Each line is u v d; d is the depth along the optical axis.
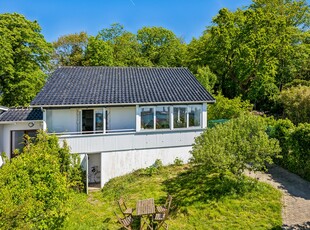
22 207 6.74
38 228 7.49
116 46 49.19
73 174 15.52
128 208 12.25
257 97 35.78
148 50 50.84
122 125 18.89
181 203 12.56
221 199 12.56
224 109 25.72
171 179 15.88
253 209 11.74
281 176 15.66
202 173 15.91
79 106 16.92
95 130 18.61
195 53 41.53
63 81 19.59
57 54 47.16
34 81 27.66
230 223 10.80
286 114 28.86
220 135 13.80
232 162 13.01
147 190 14.59
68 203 8.73
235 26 35.34
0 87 26.80
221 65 37.06
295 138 16.09
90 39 43.78
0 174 7.85
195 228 10.62
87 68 22.45
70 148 16.16
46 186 8.11
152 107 18.17
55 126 18.02
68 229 10.64
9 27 26.59
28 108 20.97
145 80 21.36
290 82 35.94
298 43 37.84
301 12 39.09
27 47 27.11
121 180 16.67
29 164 8.23
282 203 12.26
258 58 33.41
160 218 10.46
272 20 33.38
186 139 18.83
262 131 14.13
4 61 25.06
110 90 18.95
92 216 12.34
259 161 13.47
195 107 19.05
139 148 17.91
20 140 19.47
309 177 14.98
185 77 22.62
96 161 17.97
